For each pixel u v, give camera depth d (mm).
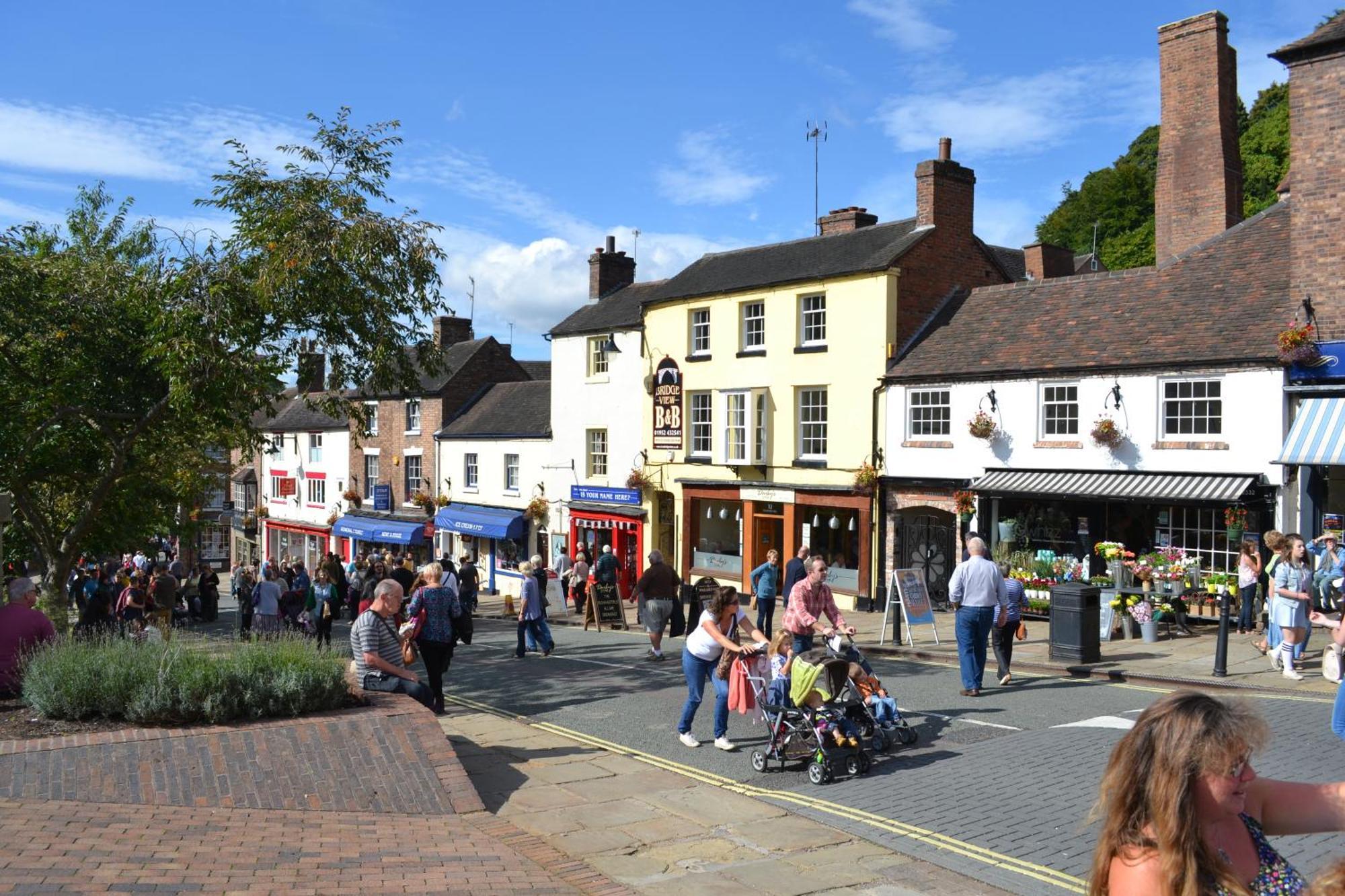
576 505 32000
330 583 21766
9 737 8609
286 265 14938
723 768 9812
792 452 25891
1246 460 17562
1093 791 8453
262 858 6633
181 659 9539
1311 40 16453
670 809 8430
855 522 24516
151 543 31500
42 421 18953
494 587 36281
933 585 23078
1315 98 16594
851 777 9297
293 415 50312
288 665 9586
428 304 16406
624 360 30938
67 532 22031
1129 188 54531
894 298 23859
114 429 19938
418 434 40688
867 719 9828
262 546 52719
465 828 7746
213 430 19516
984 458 21609
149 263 18797
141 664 9414
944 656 16078
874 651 17219
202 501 30531
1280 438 17141
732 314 27406
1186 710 3062
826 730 9180
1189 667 13969
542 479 34156
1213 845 3033
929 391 22875
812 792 8930
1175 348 18719
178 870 6262
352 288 15719
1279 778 8438
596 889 6645
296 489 49719
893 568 23375
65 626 19219
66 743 8148
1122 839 3088
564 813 8328
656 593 16812
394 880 6453
